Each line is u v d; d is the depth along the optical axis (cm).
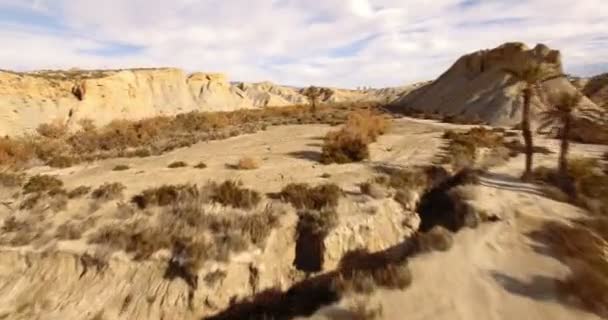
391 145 3073
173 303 1264
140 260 1379
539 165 2384
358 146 2564
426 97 8012
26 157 3170
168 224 1522
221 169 2352
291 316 1100
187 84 11056
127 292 1307
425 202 1841
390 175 2070
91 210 1720
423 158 2511
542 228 1366
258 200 1688
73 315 1260
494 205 1584
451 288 1044
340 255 1398
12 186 2127
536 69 2061
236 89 12838
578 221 1415
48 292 1351
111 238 1471
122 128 4912
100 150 3697
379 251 1447
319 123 4834
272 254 1416
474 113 5703
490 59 6950
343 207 1617
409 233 1571
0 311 1295
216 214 1568
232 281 1311
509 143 3194
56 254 1451
